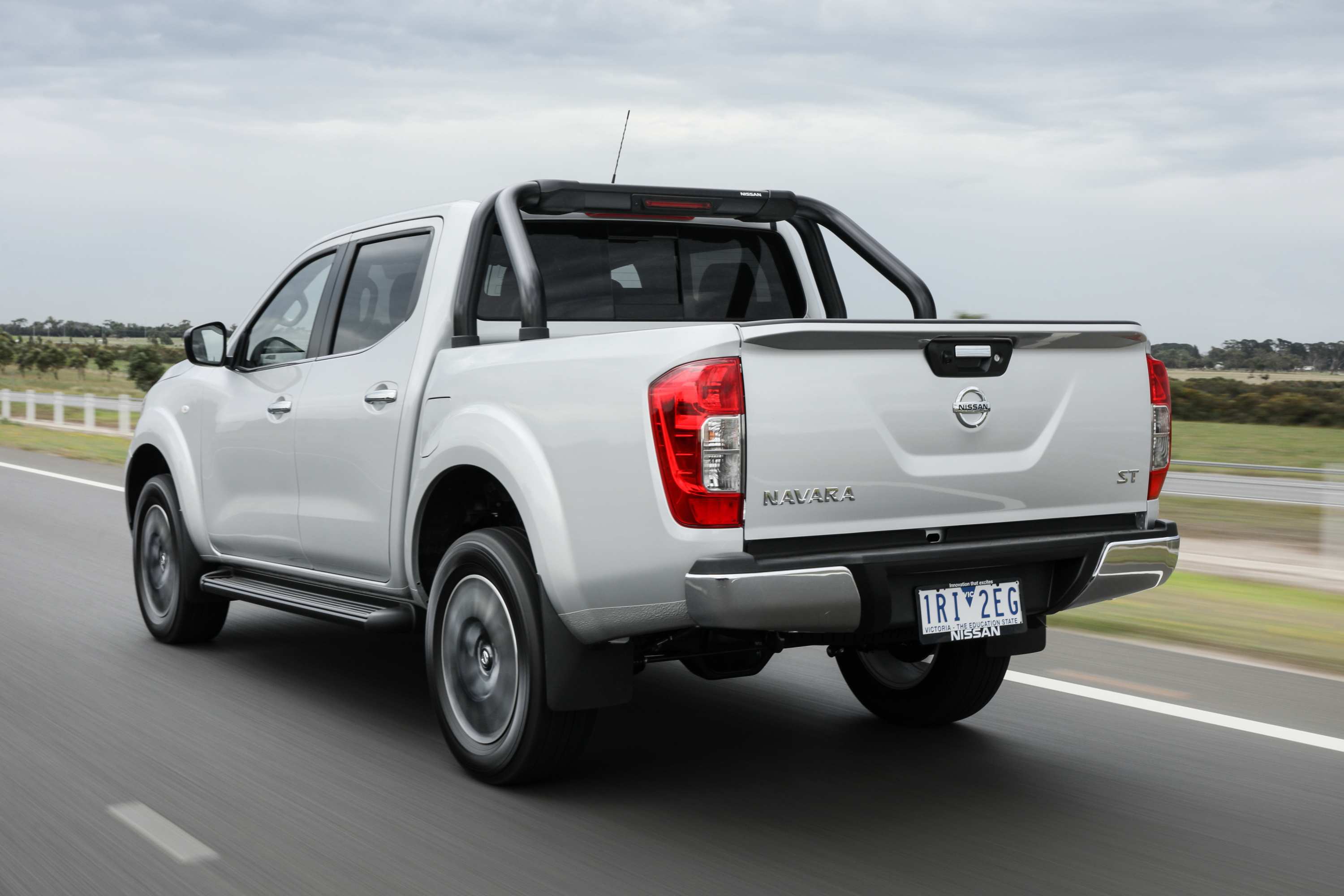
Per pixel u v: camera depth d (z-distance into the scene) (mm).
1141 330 4285
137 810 3941
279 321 5758
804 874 3490
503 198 4680
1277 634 6688
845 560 3672
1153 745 4770
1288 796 4207
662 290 5301
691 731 4988
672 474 3600
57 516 11500
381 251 5242
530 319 4387
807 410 3652
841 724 5105
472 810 3988
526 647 4070
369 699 5395
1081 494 4203
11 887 3336
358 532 5020
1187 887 3428
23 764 4391
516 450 4078
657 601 3723
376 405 4887
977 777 4395
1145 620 7047
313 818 3885
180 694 5418
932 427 3865
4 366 92938
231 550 5973
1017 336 3988
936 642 3971
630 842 3727
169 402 6434
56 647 6285
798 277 5660
